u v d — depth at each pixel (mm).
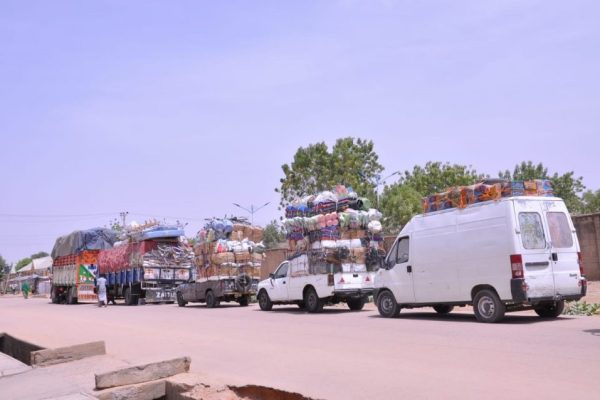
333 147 43562
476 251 13672
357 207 20078
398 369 8195
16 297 69000
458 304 14453
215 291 26250
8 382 9242
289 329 14508
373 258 19641
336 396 6621
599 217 24109
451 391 6637
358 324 14766
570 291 13320
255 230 27219
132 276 33750
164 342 13125
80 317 23141
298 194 42156
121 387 7781
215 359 10297
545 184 13867
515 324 12820
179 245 33938
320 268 19547
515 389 6609
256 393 6957
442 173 47188
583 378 7078
